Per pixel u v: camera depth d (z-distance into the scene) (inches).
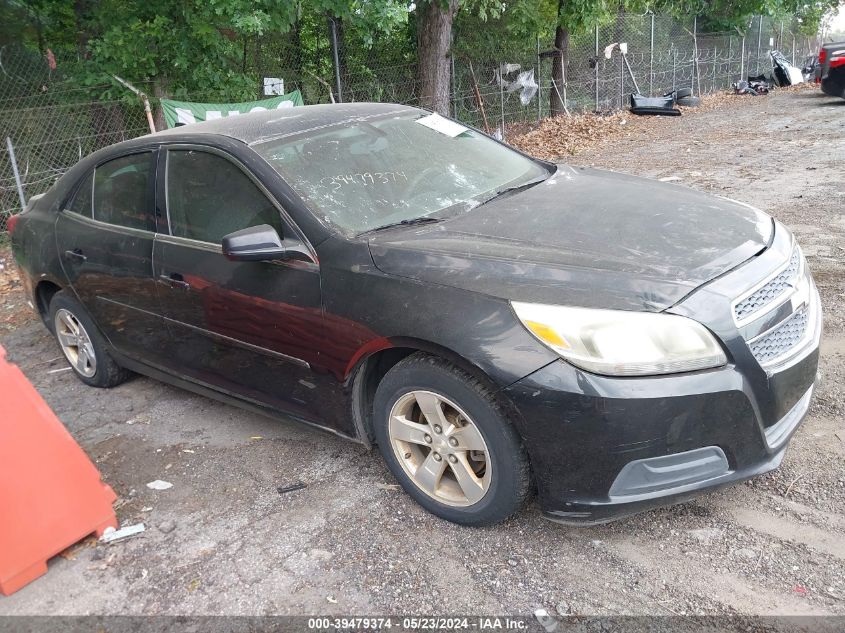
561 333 95.0
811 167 342.3
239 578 106.8
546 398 94.7
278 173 127.8
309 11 454.6
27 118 371.9
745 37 983.0
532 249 108.7
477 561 105.3
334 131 143.3
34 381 190.5
